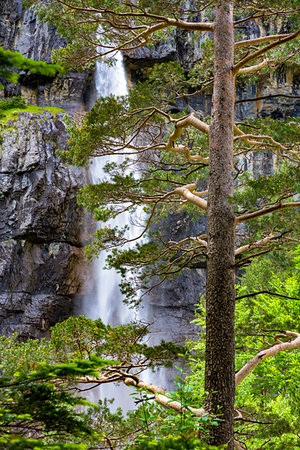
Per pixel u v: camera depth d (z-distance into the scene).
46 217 26.72
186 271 30.72
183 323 30.06
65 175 27.86
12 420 3.85
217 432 6.86
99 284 29.88
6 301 25.39
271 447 8.96
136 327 8.89
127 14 9.16
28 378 3.95
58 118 29.52
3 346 8.12
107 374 8.07
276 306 13.16
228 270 7.67
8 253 25.72
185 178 12.22
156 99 11.21
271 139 9.42
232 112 8.48
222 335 7.39
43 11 10.79
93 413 6.62
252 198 8.01
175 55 33.03
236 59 12.15
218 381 7.19
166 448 3.76
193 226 30.53
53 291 27.56
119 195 11.07
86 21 10.23
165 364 8.12
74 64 11.40
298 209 8.76
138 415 6.07
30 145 27.20
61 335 7.91
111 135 10.42
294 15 7.93
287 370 12.62
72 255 28.06
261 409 11.99
